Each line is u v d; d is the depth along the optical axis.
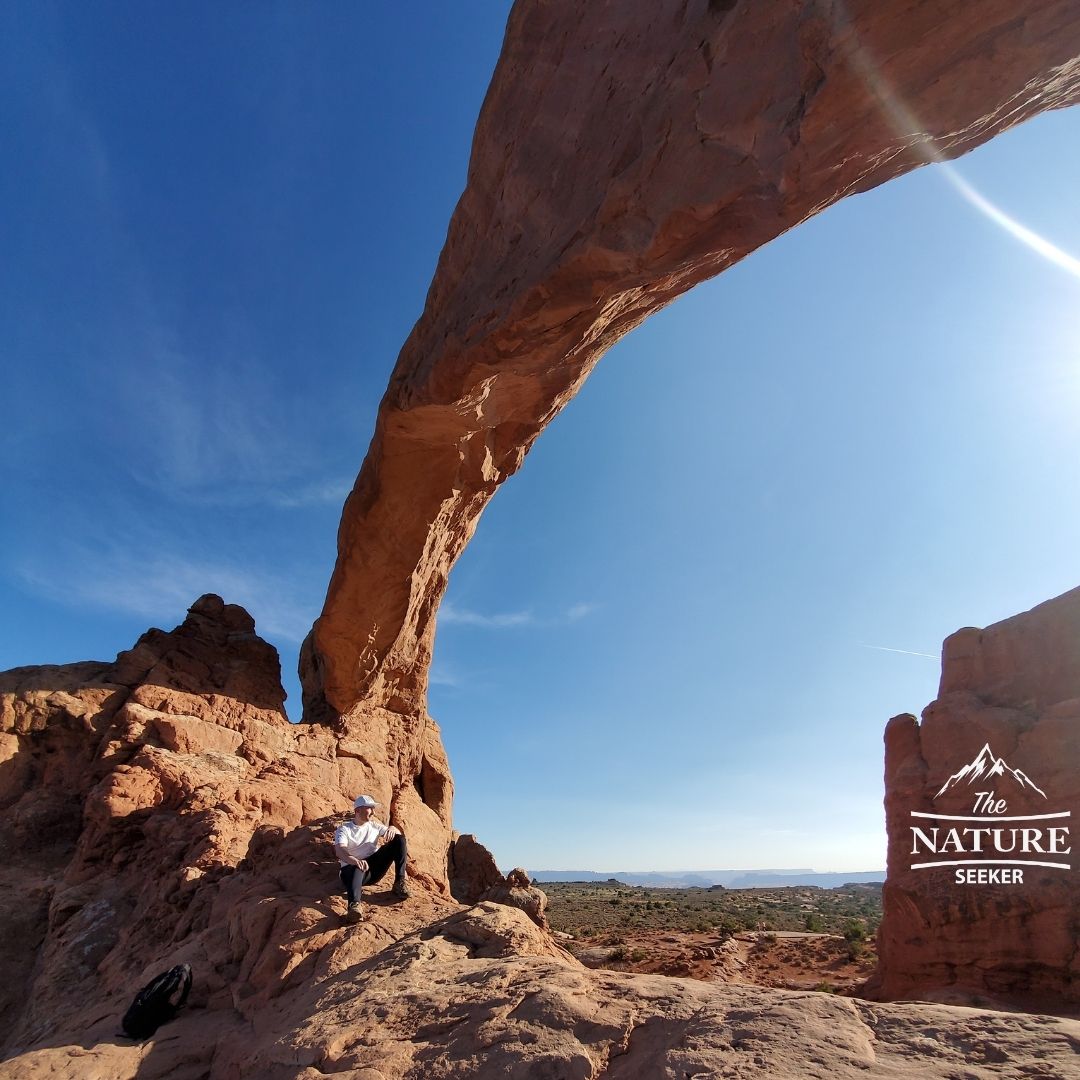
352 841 7.43
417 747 22.16
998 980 11.19
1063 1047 3.01
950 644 15.03
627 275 9.51
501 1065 3.78
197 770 14.70
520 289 10.39
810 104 7.09
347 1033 4.60
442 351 12.15
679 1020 3.89
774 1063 3.24
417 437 14.55
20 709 15.40
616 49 9.18
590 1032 3.95
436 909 7.51
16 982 11.33
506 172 11.03
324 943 6.70
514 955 5.78
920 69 6.71
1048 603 13.53
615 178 8.99
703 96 7.94
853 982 17.75
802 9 6.90
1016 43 6.41
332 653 18.89
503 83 10.95
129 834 13.37
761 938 27.59
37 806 14.45
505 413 14.35
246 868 9.67
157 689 16.52
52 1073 5.91
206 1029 6.34
